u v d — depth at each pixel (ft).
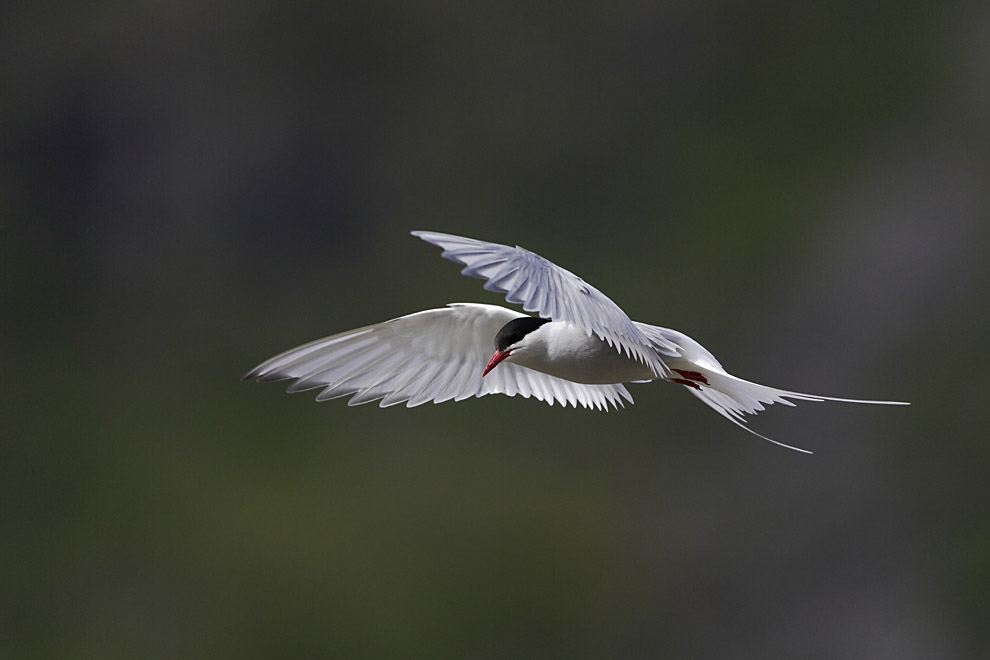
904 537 48.37
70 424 57.77
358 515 52.80
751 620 48.60
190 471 55.42
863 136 58.13
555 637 48.88
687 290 55.93
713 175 58.85
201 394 58.54
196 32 60.18
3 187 60.80
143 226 61.05
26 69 60.18
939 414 49.90
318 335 58.49
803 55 60.44
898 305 52.70
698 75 60.70
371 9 60.18
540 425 55.01
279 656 48.88
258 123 60.23
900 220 54.90
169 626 50.75
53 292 60.90
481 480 53.57
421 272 58.65
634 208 58.70
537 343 17.89
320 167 60.23
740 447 51.90
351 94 60.29
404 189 59.88
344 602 49.98
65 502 55.06
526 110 60.23
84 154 60.75
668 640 48.67
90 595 52.08
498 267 14.12
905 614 46.88
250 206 60.54
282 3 60.08
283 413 57.72
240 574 51.26
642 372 17.84
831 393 51.85
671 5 60.18
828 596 48.24
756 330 54.39
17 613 51.70
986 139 56.13
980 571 46.57
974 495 48.29
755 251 55.98
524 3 60.34
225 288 60.34
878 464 49.73
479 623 48.98
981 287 51.90
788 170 58.18
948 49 59.16
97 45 60.18
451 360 19.61
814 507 49.80
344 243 59.88
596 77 60.54
